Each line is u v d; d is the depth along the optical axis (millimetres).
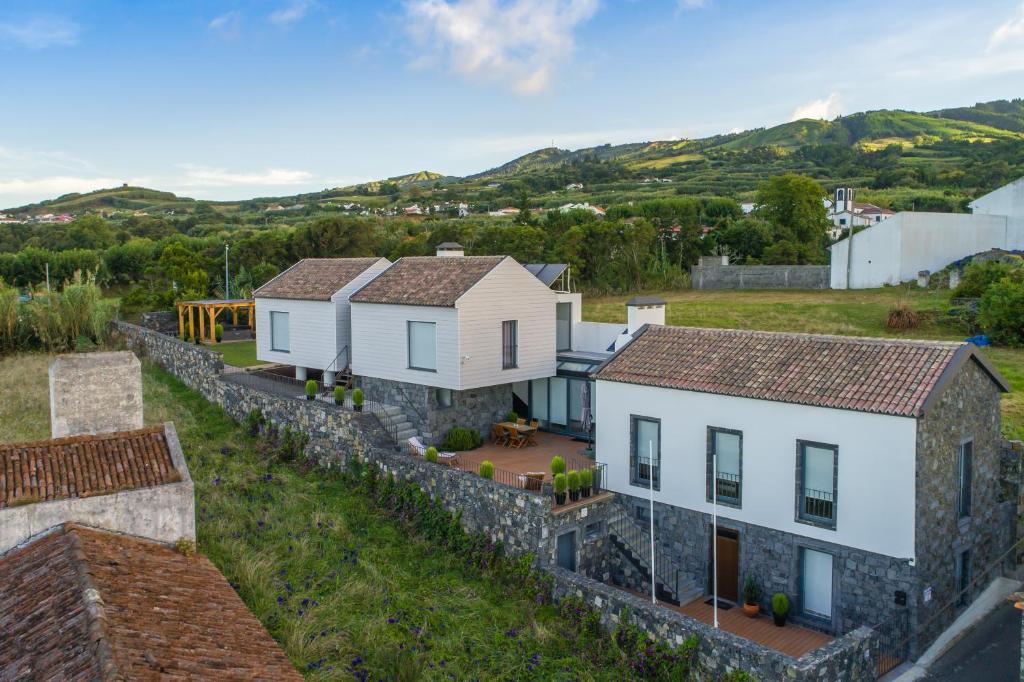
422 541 22312
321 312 32406
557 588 19266
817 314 45906
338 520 22688
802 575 19328
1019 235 58281
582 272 66438
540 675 16453
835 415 18188
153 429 18609
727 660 15750
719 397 20250
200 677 11516
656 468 21812
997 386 20703
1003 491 21516
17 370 37031
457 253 34188
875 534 17734
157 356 40594
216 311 50875
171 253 68375
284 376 34031
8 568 14469
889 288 54000
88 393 19609
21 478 16172
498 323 28219
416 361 28672
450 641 17266
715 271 64250
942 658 17562
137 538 16094
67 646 11469
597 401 23016
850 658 15586
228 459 27734
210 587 15133
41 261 77562
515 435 28391
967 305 42156
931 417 17625
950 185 122625
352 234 77125
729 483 20484
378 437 26234
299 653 15844
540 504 20062
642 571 21219
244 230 109688
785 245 71188
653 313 27781
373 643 16672
